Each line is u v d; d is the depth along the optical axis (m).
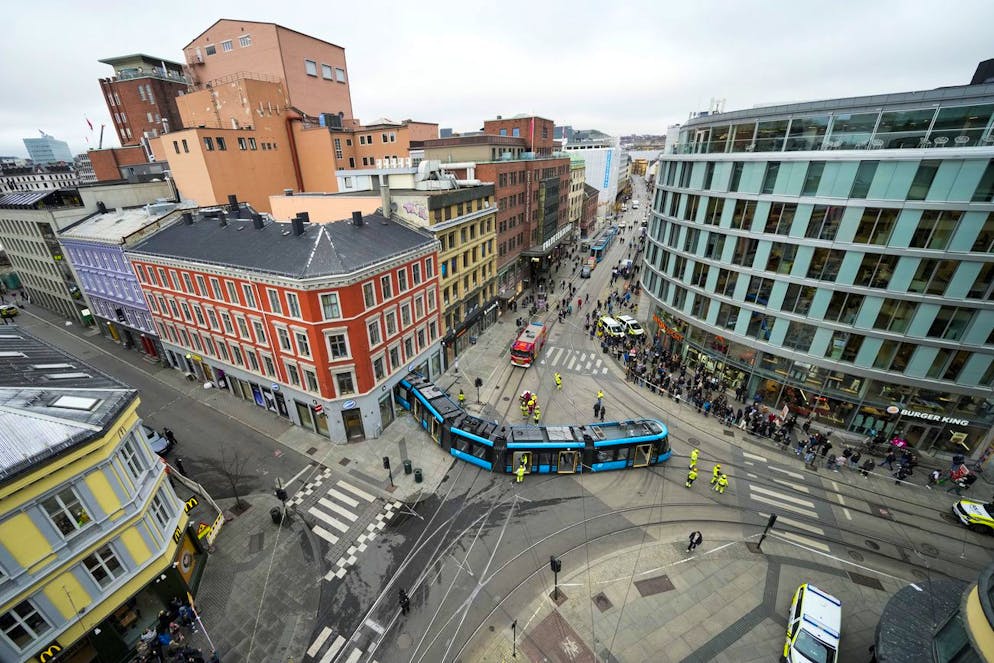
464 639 18.14
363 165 60.59
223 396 36.09
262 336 29.61
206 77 59.84
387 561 21.66
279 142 54.62
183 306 33.84
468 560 21.73
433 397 31.27
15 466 13.05
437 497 25.70
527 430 27.92
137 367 41.22
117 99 72.44
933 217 23.48
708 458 29.03
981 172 21.62
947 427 27.41
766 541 22.84
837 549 22.36
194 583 20.09
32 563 14.02
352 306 26.50
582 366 41.75
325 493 25.94
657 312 45.22
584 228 101.88
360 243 29.20
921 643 14.80
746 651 17.62
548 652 17.61
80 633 15.70
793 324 30.16
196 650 17.27
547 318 53.94
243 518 24.16
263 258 27.55
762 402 34.16
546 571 21.16
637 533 23.31
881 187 24.36
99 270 40.88
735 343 34.12
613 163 130.62
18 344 21.88
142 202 49.03
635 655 17.48
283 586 20.36
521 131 63.44
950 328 25.02
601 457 27.20
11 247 52.19
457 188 41.69
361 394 29.16
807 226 27.56
